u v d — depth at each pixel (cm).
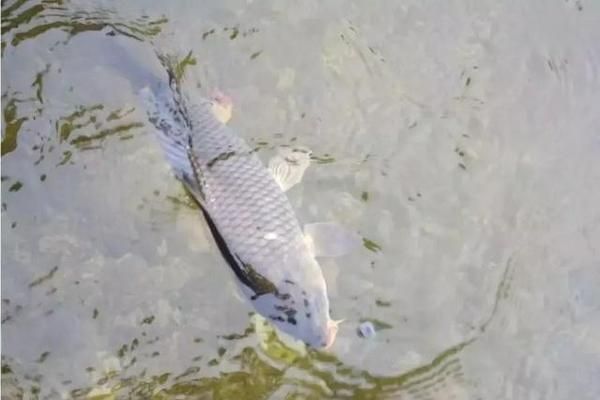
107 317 153
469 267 156
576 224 159
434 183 161
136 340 151
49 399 148
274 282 144
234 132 158
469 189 161
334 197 159
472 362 150
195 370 150
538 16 173
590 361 150
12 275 154
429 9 172
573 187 162
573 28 173
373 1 172
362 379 149
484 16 173
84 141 161
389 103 166
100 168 160
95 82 165
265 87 165
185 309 152
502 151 164
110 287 154
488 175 162
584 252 158
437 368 150
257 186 148
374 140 163
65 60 166
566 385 149
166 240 156
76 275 155
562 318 154
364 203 159
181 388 149
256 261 145
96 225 157
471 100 167
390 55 169
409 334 151
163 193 158
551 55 171
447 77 168
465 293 154
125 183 159
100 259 155
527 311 154
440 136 164
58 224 157
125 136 162
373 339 151
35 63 166
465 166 162
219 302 152
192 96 162
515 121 166
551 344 152
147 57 166
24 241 156
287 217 146
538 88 168
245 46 168
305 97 165
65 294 154
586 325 153
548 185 162
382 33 171
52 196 159
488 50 171
